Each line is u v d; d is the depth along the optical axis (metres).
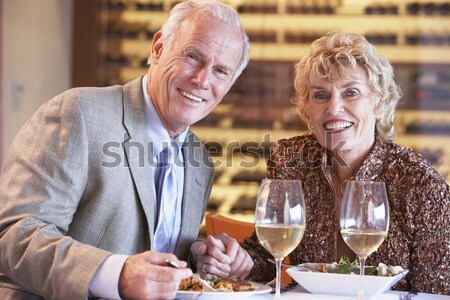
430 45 6.40
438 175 2.46
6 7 5.48
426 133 6.38
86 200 2.16
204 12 2.32
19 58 5.68
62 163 2.09
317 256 2.53
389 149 2.55
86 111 2.17
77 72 6.34
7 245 1.96
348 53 2.46
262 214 1.83
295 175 2.65
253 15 6.57
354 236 1.87
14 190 2.05
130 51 6.57
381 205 1.88
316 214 2.57
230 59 2.33
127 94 2.32
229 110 6.56
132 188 2.22
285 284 2.26
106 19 6.57
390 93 2.56
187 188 2.40
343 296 2.00
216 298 1.85
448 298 2.08
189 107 2.31
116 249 2.17
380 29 6.47
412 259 2.41
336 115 2.48
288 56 6.54
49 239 1.93
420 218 2.40
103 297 1.83
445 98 6.36
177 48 2.31
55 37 6.20
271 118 6.53
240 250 2.29
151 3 6.59
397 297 2.06
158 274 1.79
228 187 6.50
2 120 5.50
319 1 6.53
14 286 2.09
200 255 2.28
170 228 2.34
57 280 1.85
